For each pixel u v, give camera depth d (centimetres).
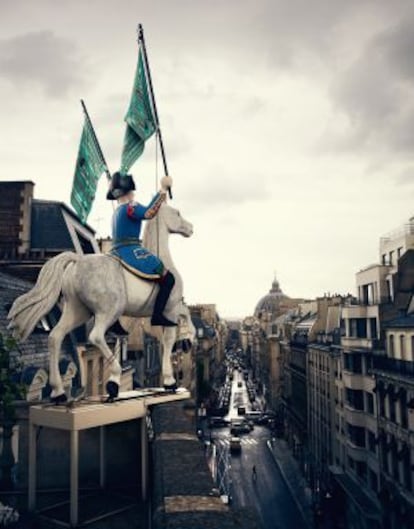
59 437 752
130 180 744
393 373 3231
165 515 371
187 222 809
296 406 7144
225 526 349
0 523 606
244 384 17875
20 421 745
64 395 663
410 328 3025
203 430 9006
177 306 758
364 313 3984
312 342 6141
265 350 12662
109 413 653
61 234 2362
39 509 671
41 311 645
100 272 660
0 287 1552
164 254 767
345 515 4466
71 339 1873
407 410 3030
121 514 665
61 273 657
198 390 9638
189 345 858
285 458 7000
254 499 5128
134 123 777
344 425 4512
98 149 858
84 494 743
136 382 3466
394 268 3738
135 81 799
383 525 3394
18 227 2262
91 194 848
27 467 747
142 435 715
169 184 764
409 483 2988
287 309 12525
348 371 4162
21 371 1213
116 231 719
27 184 2306
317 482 5444
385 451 3397
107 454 770
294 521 4491
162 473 475
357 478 4066
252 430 9244
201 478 458
